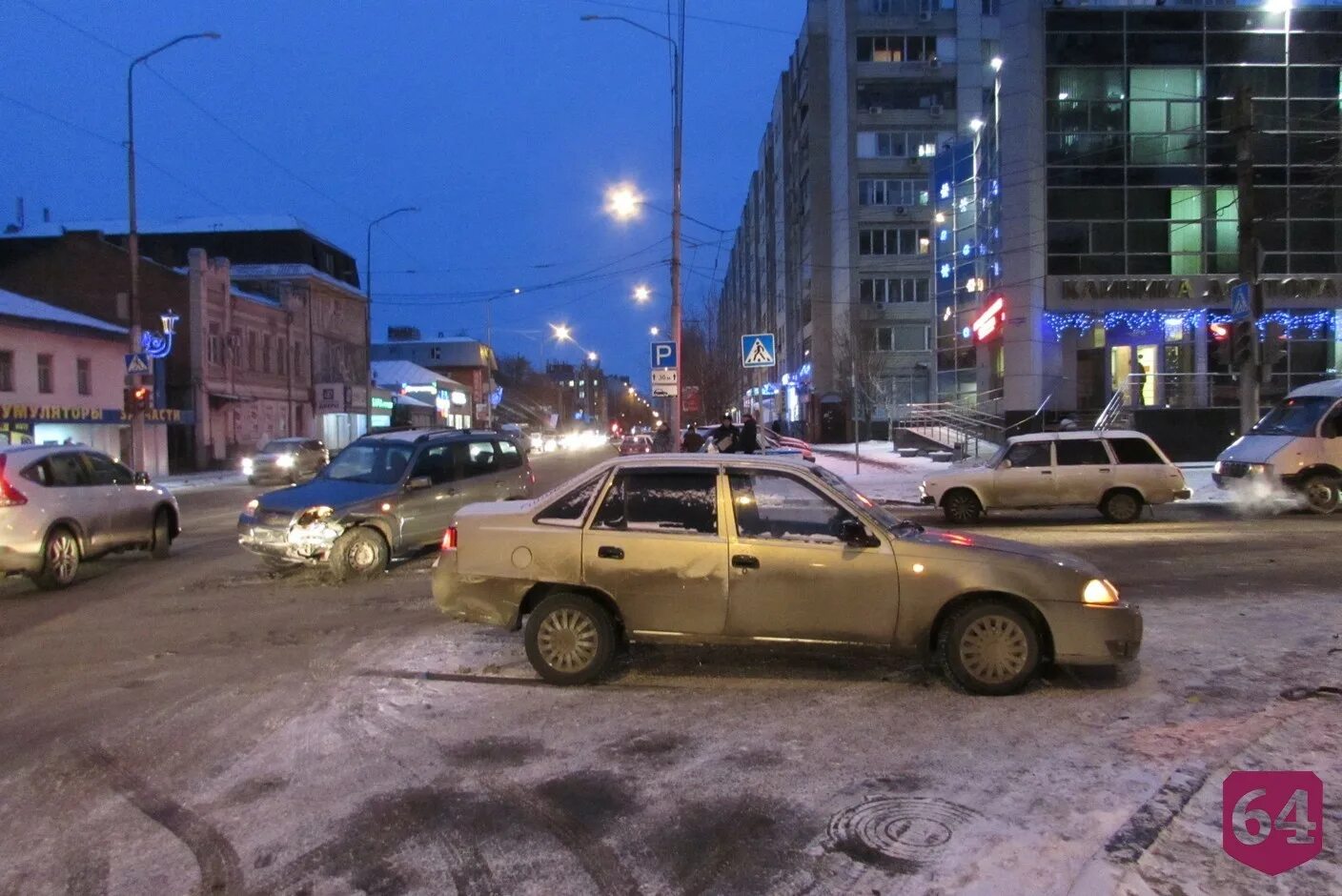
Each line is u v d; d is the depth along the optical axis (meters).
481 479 12.67
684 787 4.80
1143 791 4.57
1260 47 33.34
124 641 8.23
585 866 4.00
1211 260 33.44
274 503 11.19
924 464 29.50
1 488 10.27
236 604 9.78
